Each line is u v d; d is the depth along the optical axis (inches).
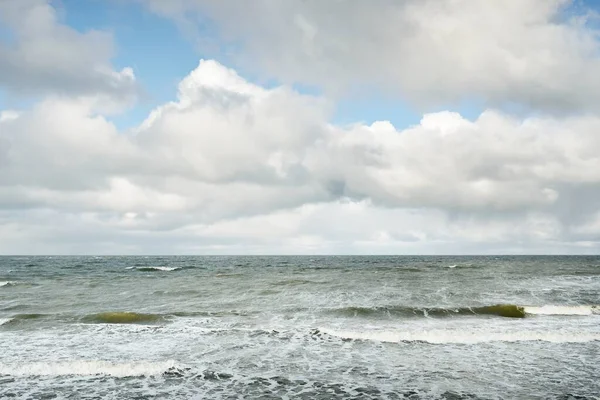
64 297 928.9
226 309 762.8
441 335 547.5
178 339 535.8
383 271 1708.9
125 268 2146.9
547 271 1680.6
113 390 357.4
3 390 355.9
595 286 1080.8
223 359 450.6
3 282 1251.2
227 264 2851.9
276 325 624.4
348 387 365.1
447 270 1747.0
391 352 479.5
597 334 549.0
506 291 977.5
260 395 345.7
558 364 432.5
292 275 1515.7
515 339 538.3
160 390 357.7
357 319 671.8
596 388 359.6
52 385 368.8
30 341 523.5
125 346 501.0
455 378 389.1
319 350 487.5
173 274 1649.9
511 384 371.2
